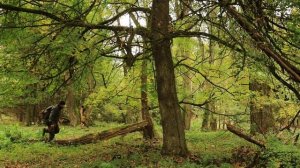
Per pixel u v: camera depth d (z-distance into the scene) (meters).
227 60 16.48
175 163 12.08
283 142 11.30
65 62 13.16
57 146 17.61
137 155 13.38
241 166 11.65
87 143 18.12
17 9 10.59
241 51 10.19
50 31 11.59
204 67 16.86
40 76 12.87
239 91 16.89
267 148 10.84
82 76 13.50
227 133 20.81
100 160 13.16
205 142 18.20
